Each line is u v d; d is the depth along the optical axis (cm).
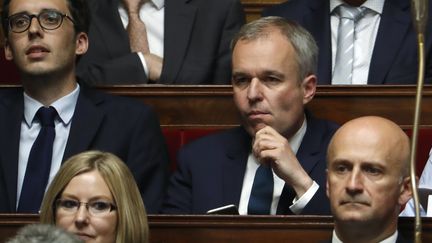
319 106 809
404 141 611
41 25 747
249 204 709
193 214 691
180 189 734
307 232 646
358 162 603
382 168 601
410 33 858
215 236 650
